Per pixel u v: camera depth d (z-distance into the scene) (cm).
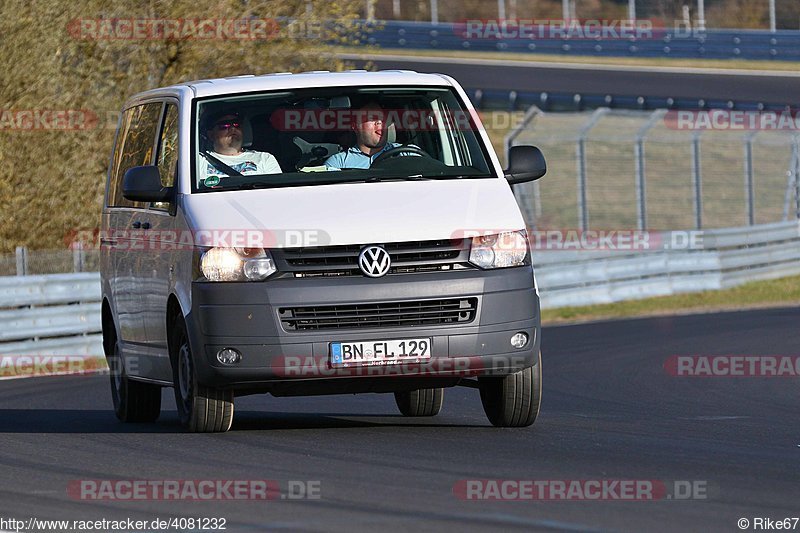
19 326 5744
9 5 7694
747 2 17338
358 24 8394
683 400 3966
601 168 12250
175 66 8181
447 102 3266
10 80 7731
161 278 3138
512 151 3238
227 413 2997
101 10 7894
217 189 3027
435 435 2995
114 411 3966
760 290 8688
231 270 2825
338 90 3203
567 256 7925
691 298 8388
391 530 1947
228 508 2159
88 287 6059
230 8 8175
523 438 2925
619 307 8125
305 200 2944
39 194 7856
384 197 2959
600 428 3152
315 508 2134
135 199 3084
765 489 2262
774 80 15038
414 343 2811
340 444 2845
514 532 1922
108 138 7969
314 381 2836
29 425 3578
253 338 2791
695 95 14225
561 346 5888
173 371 3119
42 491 2380
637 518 2019
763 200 11544
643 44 16888
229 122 3127
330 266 2812
